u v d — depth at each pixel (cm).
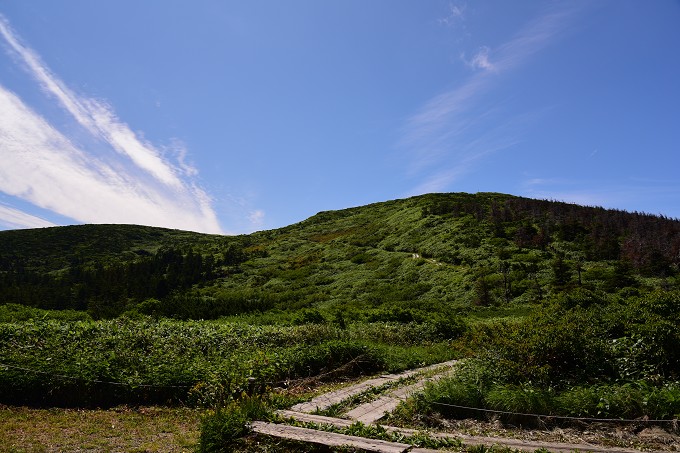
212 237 12912
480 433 749
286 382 1162
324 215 11275
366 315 2442
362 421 825
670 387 784
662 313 992
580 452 615
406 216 8012
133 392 1025
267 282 6003
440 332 2094
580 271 4400
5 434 789
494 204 7456
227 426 723
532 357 934
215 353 1327
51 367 1036
